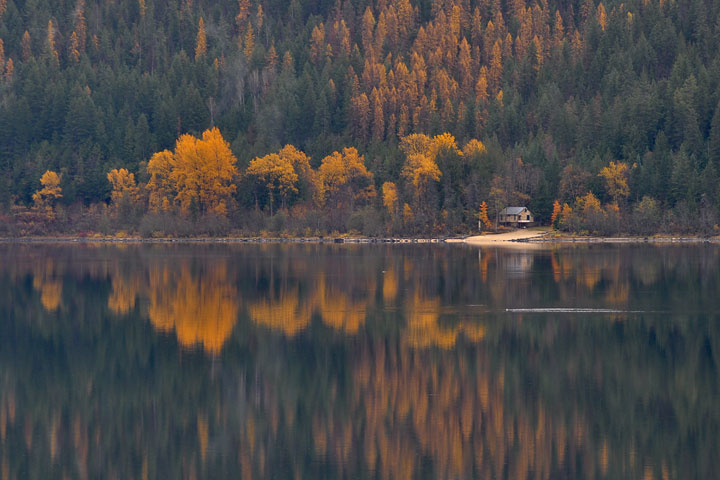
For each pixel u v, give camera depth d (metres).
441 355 122.06
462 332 138.62
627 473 77.25
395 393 102.62
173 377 111.50
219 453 83.75
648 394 101.12
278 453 83.31
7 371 115.56
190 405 99.25
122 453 84.31
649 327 142.12
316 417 93.94
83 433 90.19
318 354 123.31
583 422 91.25
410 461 80.62
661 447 83.56
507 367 114.69
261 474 78.19
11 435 89.88
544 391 102.81
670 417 92.44
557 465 79.31
